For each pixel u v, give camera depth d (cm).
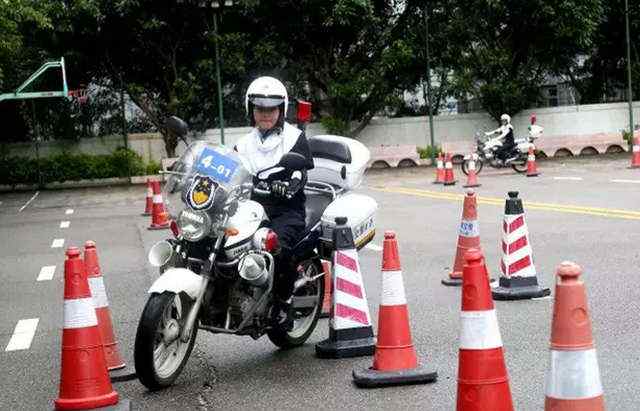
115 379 666
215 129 3475
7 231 1894
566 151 3538
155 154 3475
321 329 802
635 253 1102
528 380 607
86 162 3325
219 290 641
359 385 611
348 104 3472
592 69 3850
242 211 636
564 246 1198
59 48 3256
